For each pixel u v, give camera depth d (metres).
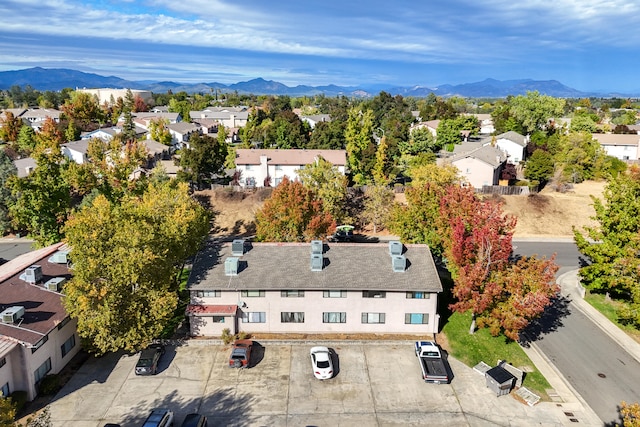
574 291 47.75
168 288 36.78
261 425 28.34
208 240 61.72
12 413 20.31
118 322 32.19
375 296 37.69
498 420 29.23
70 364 34.03
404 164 82.56
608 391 32.22
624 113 183.50
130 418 28.62
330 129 104.31
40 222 52.88
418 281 37.62
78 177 61.53
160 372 33.31
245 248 40.69
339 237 60.28
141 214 37.97
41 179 52.56
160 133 108.94
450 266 41.44
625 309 38.47
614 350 37.31
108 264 32.09
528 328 40.50
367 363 34.78
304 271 38.25
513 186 72.25
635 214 41.53
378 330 38.41
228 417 28.98
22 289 34.81
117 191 59.09
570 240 62.50
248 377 32.97
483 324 36.75
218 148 75.00
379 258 39.94
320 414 29.42
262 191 71.19
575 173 81.62
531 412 30.02
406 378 33.16
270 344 36.94
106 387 31.55
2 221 60.81
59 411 29.05
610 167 84.12
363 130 91.31
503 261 35.91
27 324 30.58
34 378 30.06
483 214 38.47
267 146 113.38
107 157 77.69
